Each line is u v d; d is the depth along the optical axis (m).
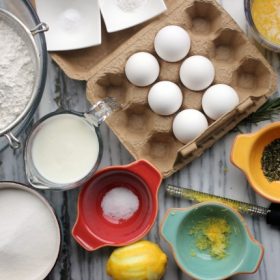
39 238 0.69
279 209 0.70
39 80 0.62
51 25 0.72
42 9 0.71
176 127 0.69
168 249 0.72
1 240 0.68
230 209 0.68
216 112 0.68
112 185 0.72
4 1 0.66
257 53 0.69
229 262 0.70
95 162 0.67
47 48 0.71
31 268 0.70
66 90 0.73
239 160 0.68
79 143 0.68
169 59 0.69
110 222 0.72
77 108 0.73
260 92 0.70
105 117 0.66
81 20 0.72
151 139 0.72
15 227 0.69
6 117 0.64
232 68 0.71
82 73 0.71
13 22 0.62
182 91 0.71
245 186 0.72
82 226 0.69
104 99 0.68
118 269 0.66
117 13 0.71
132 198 0.71
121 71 0.70
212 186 0.73
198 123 0.68
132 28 0.73
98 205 0.72
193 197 0.71
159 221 0.73
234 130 0.73
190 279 0.72
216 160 0.73
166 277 0.72
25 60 0.64
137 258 0.66
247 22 0.69
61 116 0.68
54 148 0.68
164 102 0.68
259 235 0.72
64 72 0.71
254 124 0.73
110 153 0.73
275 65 0.73
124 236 0.71
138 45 0.70
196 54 0.71
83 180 0.67
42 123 0.67
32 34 0.63
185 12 0.70
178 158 0.68
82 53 0.73
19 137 0.73
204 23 0.73
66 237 0.73
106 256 0.73
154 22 0.71
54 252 0.69
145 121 0.73
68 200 0.73
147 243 0.68
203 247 0.72
